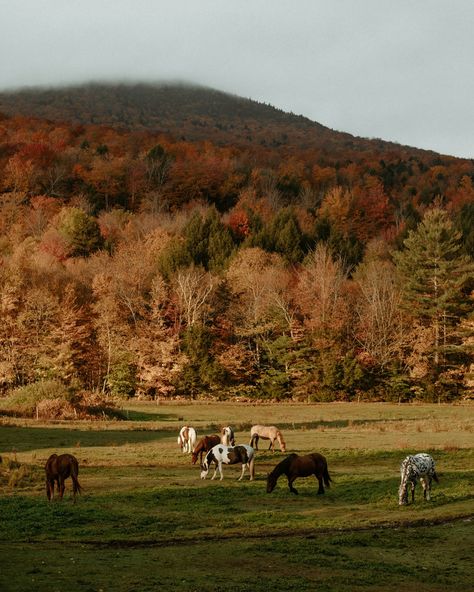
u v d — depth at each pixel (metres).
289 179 187.38
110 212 155.62
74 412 60.28
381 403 86.69
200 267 114.38
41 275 105.62
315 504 23.16
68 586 13.08
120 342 93.44
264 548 16.72
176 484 27.02
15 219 140.75
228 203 176.62
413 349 94.94
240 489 25.83
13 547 16.77
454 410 75.94
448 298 97.31
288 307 100.31
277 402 87.44
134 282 105.69
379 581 14.16
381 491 24.77
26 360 89.12
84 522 20.14
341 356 91.62
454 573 14.79
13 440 42.97
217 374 89.75
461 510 20.97
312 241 131.62
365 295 101.06
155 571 14.55
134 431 49.59
